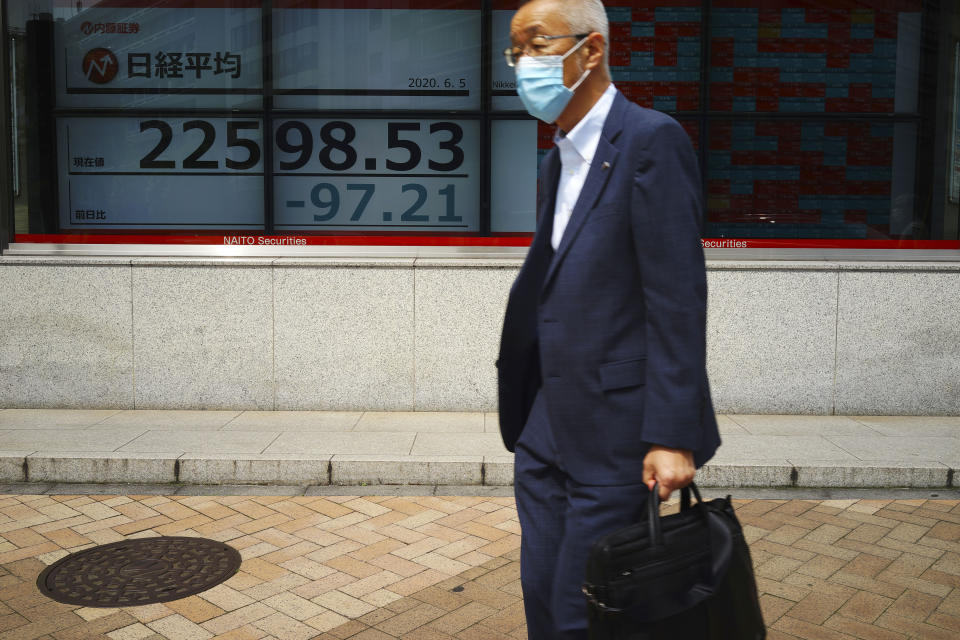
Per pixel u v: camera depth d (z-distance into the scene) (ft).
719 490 16.48
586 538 6.89
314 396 21.24
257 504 15.57
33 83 21.30
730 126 21.58
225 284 21.01
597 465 6.90
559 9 6.89
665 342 6.36
